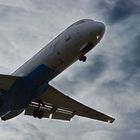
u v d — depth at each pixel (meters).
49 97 113.75
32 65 103.69
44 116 119.69
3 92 104.69
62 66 101.31
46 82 103.12
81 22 102.00
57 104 117.25
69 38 99.62
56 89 109.81
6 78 101.31
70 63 101.50
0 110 106.94
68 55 99.50
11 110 106.88
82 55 100.62
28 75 102.50
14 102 104.12
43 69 101.44
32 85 101.88
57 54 100.38
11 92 102.94
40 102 115.75
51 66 101.31
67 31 101.88
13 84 102.56
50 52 101.81
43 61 102.00
